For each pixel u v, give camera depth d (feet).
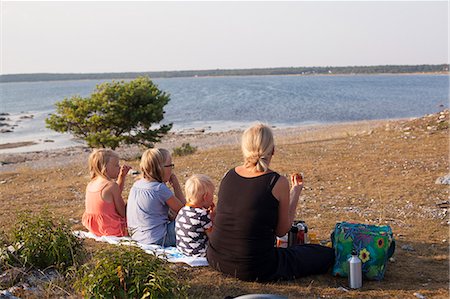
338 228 25.73
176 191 32.32
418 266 27.22
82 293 20.97
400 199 43.52
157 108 102.73
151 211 28.37
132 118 99.35
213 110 302.25
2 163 123.54
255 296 16.39
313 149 74.59
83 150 147.54
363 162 61.52
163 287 19.77
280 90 544.21
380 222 36.47
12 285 23.80
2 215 42.55
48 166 105.40
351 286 24.16
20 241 25.88
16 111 345.72
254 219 23.43
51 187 58.23
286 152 72.59
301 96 420.36
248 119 241.96
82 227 36.04
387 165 58.75
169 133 185.68
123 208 31.09
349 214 38.91
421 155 64.39
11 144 172.14
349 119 222.48
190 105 349.82
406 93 440.04
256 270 23.88
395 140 77.46
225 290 23.29
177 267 25.52
